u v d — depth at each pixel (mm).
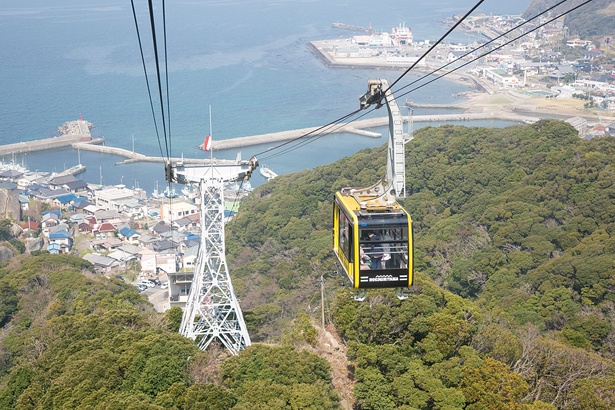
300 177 154625
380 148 154000
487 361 53562
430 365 55750
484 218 115562
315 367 54000
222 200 70875
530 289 89062
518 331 64312
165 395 48719
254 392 49562
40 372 56281
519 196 118000
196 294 69125
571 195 113062
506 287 92188
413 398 50844
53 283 99188
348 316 60594
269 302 104125
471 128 153125
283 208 137625
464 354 55625
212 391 48750
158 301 122000
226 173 70812
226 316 69500
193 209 176750
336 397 52312
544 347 58438
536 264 97125
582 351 59719
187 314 69250
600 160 118688
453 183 134750
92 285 98000
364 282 31188
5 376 68125
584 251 91938
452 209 130500
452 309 62562
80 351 56938
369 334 58094
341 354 59781
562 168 122125
